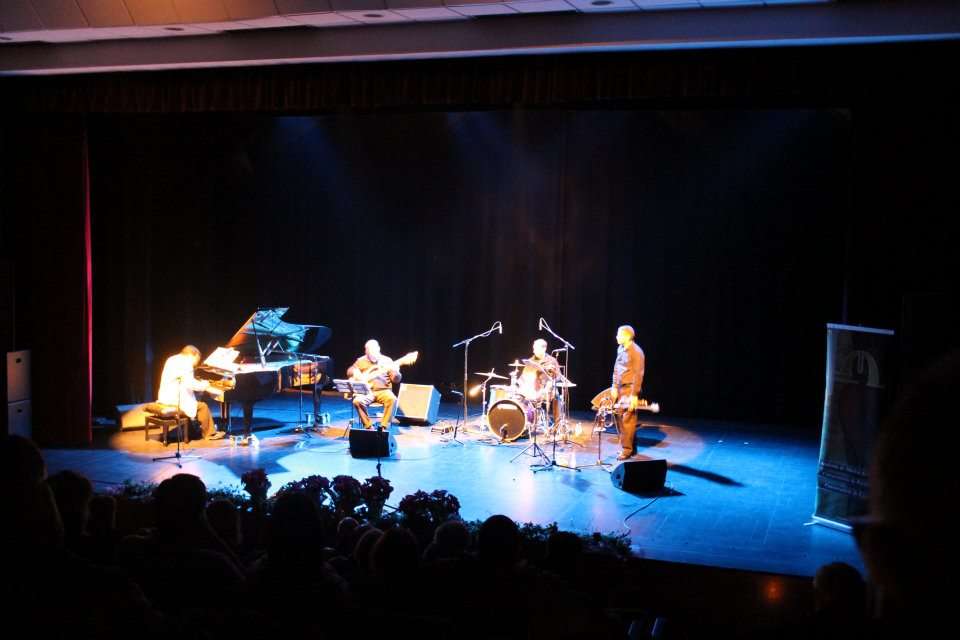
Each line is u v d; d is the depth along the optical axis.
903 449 0.48
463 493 8.46
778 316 11.90
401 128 13.42
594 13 8.05
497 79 8.77
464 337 13.41
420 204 13.45
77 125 10.38
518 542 3.35
